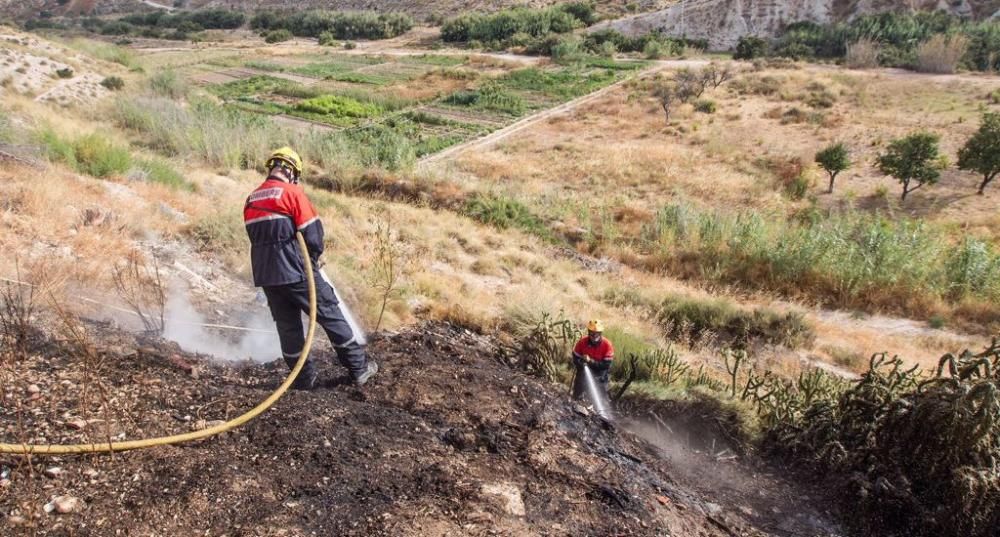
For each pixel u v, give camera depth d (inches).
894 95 1633.9
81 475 122.6
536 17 2802.7
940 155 1162.0
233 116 1176.8
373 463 143.5
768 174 1131.3
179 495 122.2
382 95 1784.0
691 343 452.1
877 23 2220.7
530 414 187.6
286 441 144.6
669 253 697.6
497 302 391.5
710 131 1407.5
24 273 215.9
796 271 638.5
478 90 1838.1
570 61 2261.3
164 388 158.9
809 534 182.2
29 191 303.6
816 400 239.8
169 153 864.3
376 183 831.1
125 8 4298.7
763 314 490.9
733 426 235.8
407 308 308.5
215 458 134.4
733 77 1868.8
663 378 293.3
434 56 2475.4
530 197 895.1
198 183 553.6
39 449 119.4
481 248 562.9
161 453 132.6
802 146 1289.4
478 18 2878.9
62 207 303.9
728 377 368.5
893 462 203.6
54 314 183.8
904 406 204.1
